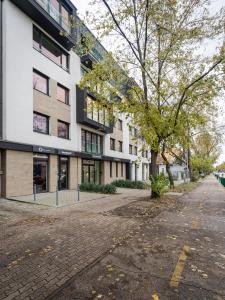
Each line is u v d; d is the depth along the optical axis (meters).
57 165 18.28
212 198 15.70
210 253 5.23
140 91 13.40
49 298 3.41
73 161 20.61
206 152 52.94
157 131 13.63
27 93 15.20
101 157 25.41
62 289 3.65
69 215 9.21
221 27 10.93
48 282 3.86
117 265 4.55
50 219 8.43
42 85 17.20
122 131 33.41
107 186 18.22
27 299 3.38
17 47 14.52
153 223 8.09
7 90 13.62
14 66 14.22
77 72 21.44
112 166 29.78
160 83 13.64
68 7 20.16
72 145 20.44
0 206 10.98
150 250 5.39
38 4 15.18
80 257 4.92
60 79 18.98
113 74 13.02
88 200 13.61
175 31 12.01
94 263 4.63
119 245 5.73
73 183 20.48
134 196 16.38
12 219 8.38
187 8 11.28
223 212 10.30
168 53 12.55
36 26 16.44
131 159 36.66
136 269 4.38
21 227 7.28
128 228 7.35
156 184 14.60
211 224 8.01
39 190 16.36
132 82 13.82
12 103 13.95
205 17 11.11
